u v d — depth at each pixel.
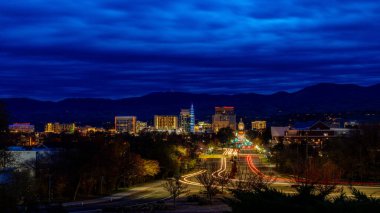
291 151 155.00
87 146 113.00
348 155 126.44
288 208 21.67
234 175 141.12
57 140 184.50
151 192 117.69
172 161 159.00
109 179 120.44
